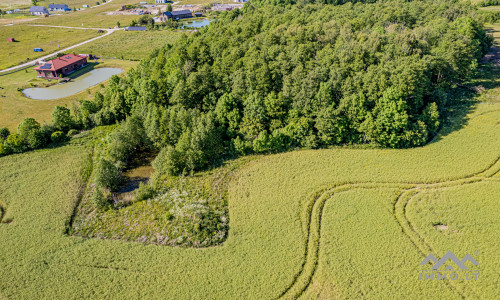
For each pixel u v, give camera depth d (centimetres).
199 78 6588
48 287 3706
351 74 5972
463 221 4250
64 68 10956
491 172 5022
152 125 5997
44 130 6550
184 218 4550
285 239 4194
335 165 5438
